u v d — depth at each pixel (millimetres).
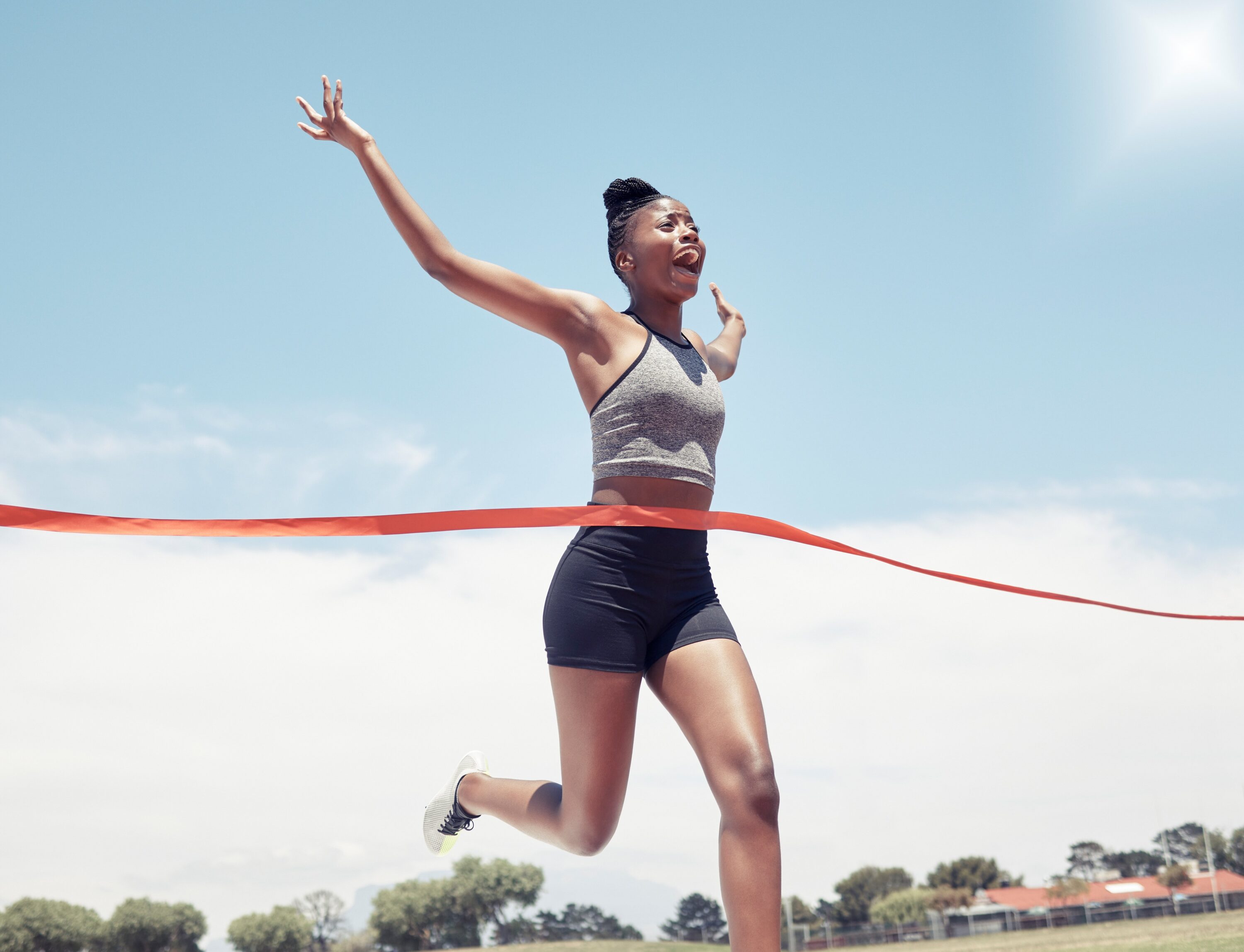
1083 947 7281
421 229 1920
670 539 1934
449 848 2637
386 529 1750
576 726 1947
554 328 1990
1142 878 40875
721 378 2617
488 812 2461
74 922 34250
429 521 1762
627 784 2006
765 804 1741
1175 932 7672
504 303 1945
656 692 1965
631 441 1950
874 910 40469
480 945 33875
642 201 2199
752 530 2068
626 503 1940
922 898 41031
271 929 34469
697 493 1993
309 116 1967
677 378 1990
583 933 35094
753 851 1718
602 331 1983
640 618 1919
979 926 42062
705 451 2033
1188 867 36031
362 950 35062
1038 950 7992
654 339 2031
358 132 1940
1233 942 5453
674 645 1934
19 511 1563
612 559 1909
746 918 1688
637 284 2160
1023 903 43812
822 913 32812
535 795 2262
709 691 1867
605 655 1906
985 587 2635
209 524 1658
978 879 45406
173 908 35656
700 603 1995
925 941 12945
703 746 1839
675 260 2111
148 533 1649
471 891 34438
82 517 1612
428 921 34344
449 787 2590
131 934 34625
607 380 1977
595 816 1990
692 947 19781
